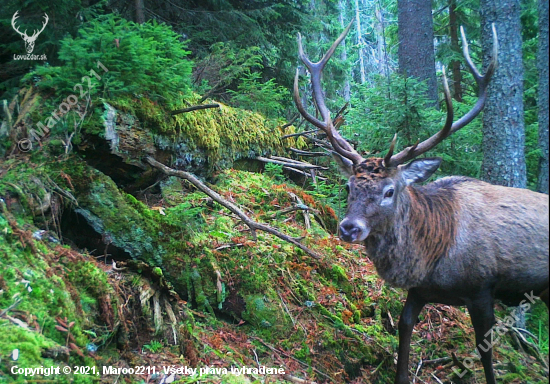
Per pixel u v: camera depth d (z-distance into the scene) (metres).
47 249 2.95
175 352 3.17
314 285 4.41
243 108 6.69
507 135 5.91
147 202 4.44
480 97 3.81
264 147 6.71
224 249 4.11
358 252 5.42
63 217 3.49
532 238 3.73
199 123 5.13
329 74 13.87
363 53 29.16
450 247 3.68
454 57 11.10
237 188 5.50
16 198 3.08
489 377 3.74
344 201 6.79
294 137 7.54
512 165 5.91
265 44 8.56
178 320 3.41
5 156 3.45
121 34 3.96
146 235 3.66
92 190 3.55
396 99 6.23
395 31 14.34
